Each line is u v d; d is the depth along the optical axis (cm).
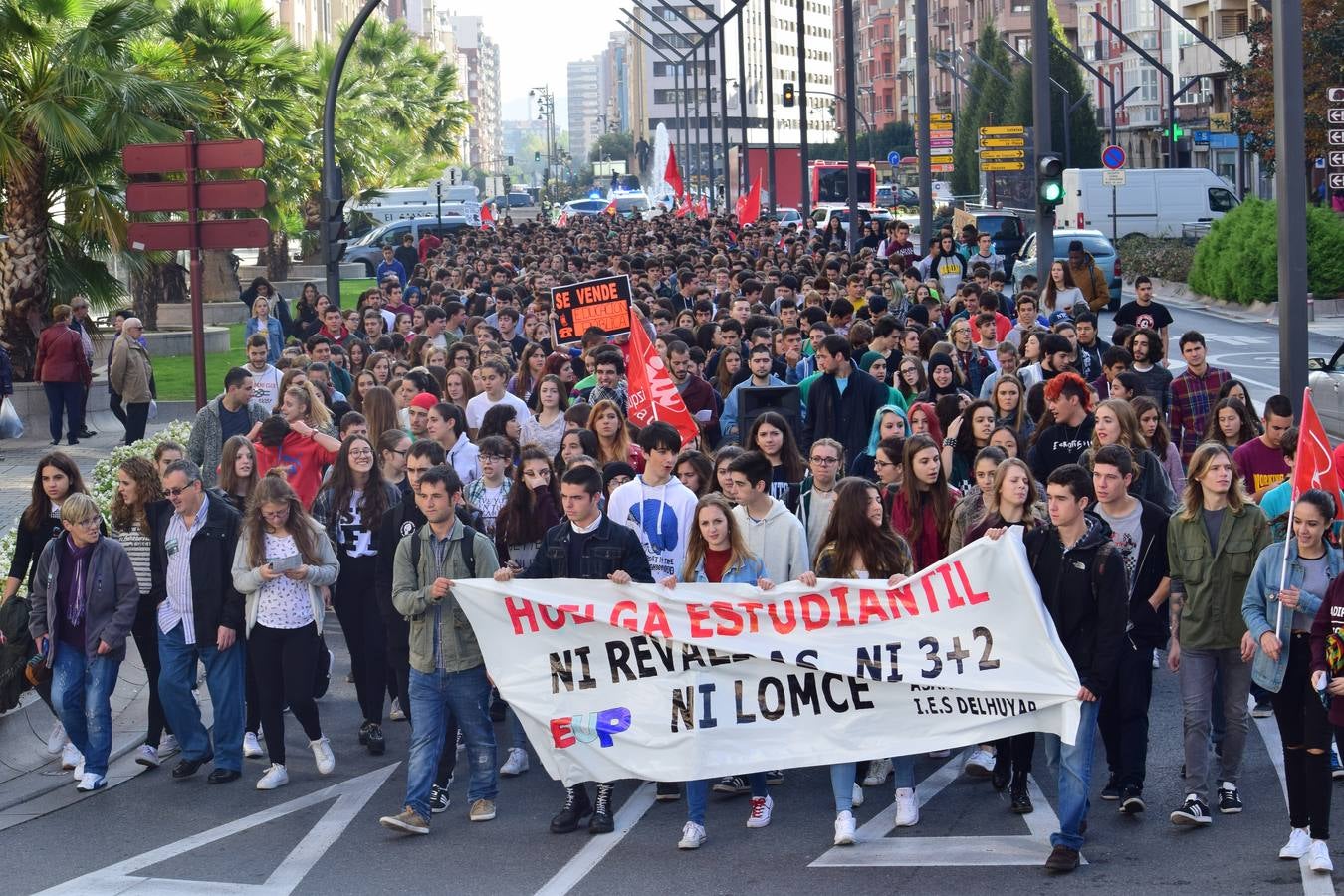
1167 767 981
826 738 889
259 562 998
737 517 945
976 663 873
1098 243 4056
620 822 927
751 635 895
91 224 2481
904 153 12988
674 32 8562
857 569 913
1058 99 7662
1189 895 770
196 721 1038
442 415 1188
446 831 920
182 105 2498
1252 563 870
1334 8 4684
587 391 1531
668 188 7800
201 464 1345
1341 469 984
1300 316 1648
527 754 1056
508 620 914
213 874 857
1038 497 961
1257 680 838
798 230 4938
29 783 1038
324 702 1213
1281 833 855
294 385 1288
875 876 815
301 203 4916
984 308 1814
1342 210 4953
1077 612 849
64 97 2402
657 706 902
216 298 4506
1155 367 1447
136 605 1018
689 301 2591
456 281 3120
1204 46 8269
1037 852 841
